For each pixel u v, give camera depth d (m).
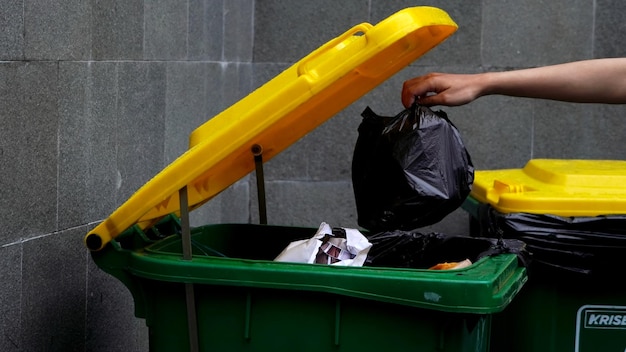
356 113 8.57
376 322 3.76
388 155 4.36
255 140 4.58
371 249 4.44
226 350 3.88
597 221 4.89
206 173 4.55
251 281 3.78
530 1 8.52
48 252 4.72
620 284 4.97
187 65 6.81
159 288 3.95
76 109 4.99
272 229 4.86
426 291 3.65
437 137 4.32
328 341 3.79
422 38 4.31
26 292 4.52
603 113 8.55
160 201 3.91
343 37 4.20
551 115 8.57
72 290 5.00
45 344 4.71
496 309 3.64
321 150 8.62
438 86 4.78
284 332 3.83
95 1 5.20
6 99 4.29
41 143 4.62
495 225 5.00
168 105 6.43
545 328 5.04
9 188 4.34
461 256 4.47
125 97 5.66
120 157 5.61
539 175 5.55
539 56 8.57
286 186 8.68
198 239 4.66
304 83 3.84
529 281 5.01
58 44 4.77
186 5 6.75
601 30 8.54
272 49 8.62
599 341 5.03
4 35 4.25
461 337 3.72
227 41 7.86
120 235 4.20
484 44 8.55
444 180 4.29
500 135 8.59
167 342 3.96
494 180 5.54
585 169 5.48
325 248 4.20
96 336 5.32
